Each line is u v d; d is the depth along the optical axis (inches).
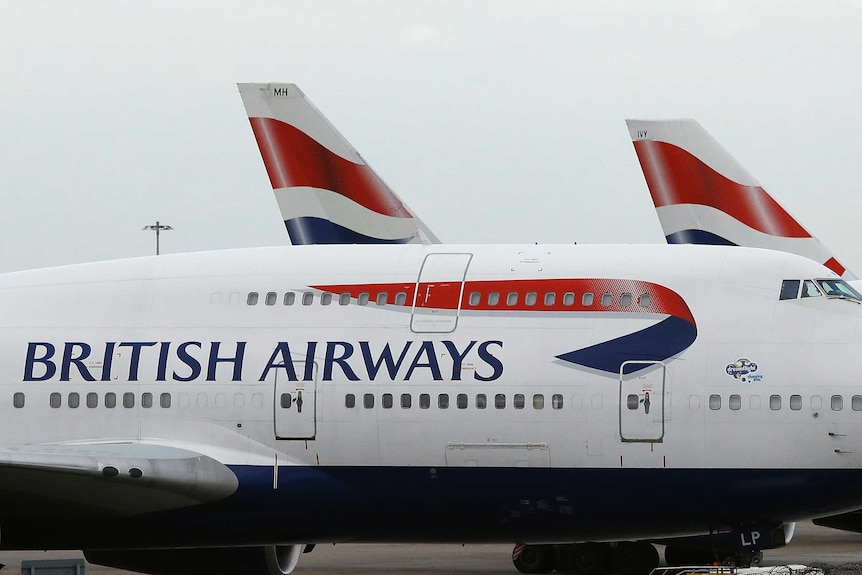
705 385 3641.7
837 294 3735.2
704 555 4618.6
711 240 5664.4
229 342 3909.9
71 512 3828.7
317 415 3806.6
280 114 5098.4
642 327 3713.1
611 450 3659.0
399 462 3767.2
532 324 3769.7
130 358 3959.2
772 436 3604.8
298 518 3843.5
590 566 4680.1
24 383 3996.1
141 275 4099.4
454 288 3850.9
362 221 5004.9
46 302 4109.3
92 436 3934.5
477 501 3750.0
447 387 3750.0
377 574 4884.4
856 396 3585.1
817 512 3654.0
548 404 3695.9
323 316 3890.3
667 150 5703.7
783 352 3651.6
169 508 3838.6
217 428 3860.7
